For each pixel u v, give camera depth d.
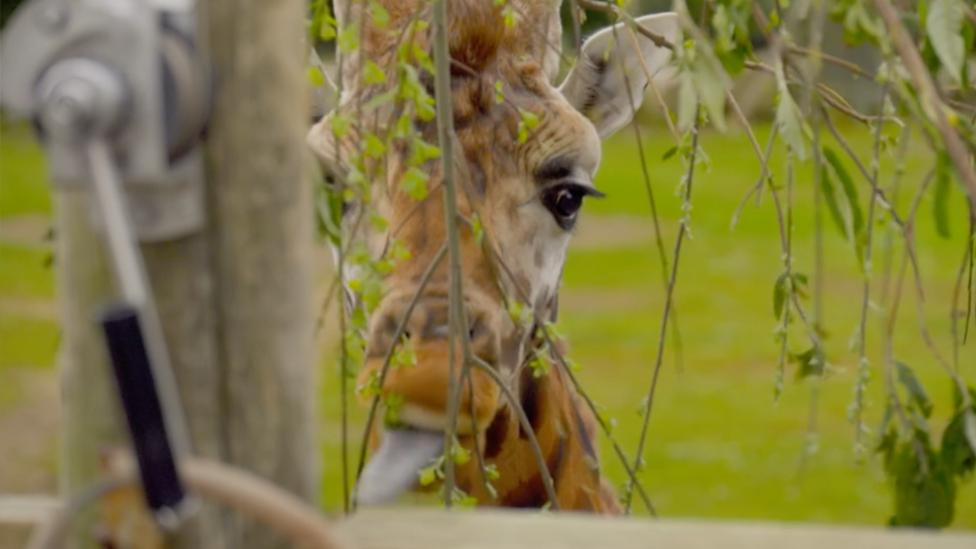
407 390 6.18
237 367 3.60
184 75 3.37
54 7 3.31
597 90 7.68
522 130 6.43
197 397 3.58
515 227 6.59
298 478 3.66
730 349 25.78
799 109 6.22
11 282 29.42
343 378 6.39
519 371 6.72
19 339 25.05
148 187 3.45
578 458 7.35
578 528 4.14
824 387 23.11
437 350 6.23
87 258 3.48
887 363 6.70
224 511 3.64
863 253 6.96
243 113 3.52
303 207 3.63
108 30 3.29
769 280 31.53
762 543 4.04
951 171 5.67
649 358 25.17
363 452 6.42
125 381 3.10
